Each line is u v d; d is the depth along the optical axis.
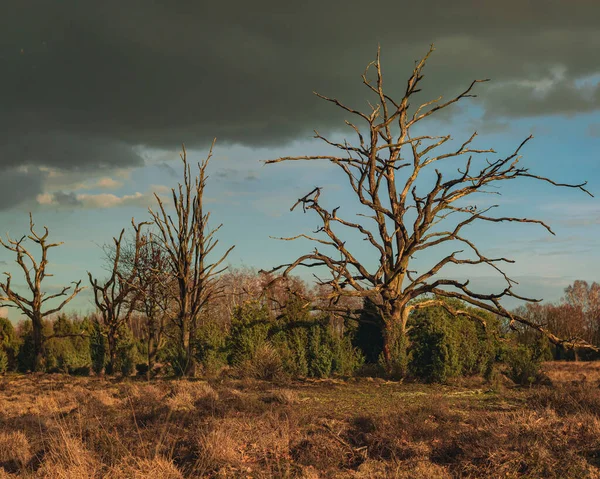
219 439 8.44
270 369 20.34
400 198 27.81
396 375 19.95
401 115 28.64
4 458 8.65
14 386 20.42
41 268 30.69
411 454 7.99
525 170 26.02
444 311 24.36
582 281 65.88
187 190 26.59
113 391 16.59
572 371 28.86
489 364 19.72
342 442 8.71
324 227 26.75
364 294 24.97
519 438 7.92
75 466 7.51
